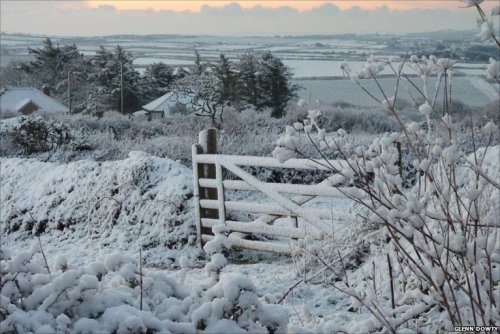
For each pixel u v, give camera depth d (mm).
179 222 8789
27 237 10039
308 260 6746
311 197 7539
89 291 3801
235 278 3688
